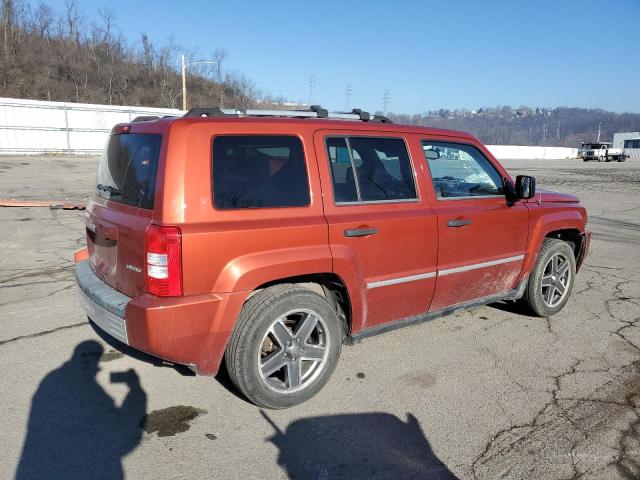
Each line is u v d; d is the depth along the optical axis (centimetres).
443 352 443
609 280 684
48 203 1244
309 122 361
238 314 319
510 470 289
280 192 338
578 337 480
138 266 312
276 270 325
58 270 674
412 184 407
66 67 6000
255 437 315
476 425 333
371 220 370
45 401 349
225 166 320
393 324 405
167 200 300
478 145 464
